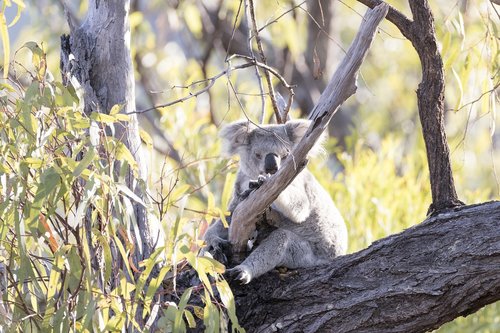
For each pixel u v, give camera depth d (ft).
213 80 24.31
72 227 23.81
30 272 22.66
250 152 32.04
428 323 24.67
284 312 26.30
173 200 27.63
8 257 24.52
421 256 24.98
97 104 27.22
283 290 26.63
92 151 22.76
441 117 26.96
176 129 43.21
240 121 32.50
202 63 60.70
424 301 24.49
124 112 28.27
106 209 24.00
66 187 23.08
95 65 28.45
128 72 28.76
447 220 25.34
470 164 59.88
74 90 24.88
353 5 64.95
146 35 64.39
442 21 36.27
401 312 24.75
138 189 27.35
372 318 25.05
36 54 24.81
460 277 24.18
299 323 25.90
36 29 58.59
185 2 62.03
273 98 32.58
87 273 22.86
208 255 24.32
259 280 27.27
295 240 29.66
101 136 24.94
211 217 27.14
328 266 26.61
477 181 59.72
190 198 40.86
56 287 24.56
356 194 41.24
